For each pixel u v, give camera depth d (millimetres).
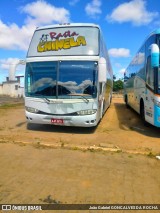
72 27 9938
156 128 11438
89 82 9375
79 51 9562
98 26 10094
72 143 8258
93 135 9688
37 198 4340
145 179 5355
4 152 7074
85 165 6129
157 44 9156
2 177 5250
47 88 9609
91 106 9359
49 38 9938
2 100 32344
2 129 10586
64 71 9508
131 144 8367
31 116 9836
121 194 4602
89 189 4766
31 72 9898
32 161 6332
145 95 10641
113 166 6121
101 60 9344
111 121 13508
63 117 9445
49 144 7902
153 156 7039
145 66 10789
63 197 4406
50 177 5305
